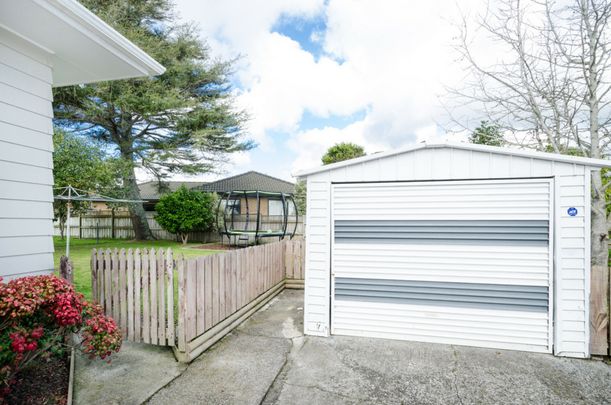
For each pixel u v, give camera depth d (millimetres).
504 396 2914
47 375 2951
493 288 3953
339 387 3039
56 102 12883
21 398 2564
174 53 14953
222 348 3867
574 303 3730
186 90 15578
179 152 15352
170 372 3229
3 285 2430
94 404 2660
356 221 4367
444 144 4035
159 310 3617
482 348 3947
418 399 2861
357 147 22984
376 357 3682
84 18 3047
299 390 2977
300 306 5695
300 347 3949
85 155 10414
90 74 4281
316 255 4430
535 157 3820
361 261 4344
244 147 16938
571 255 3740
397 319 4223
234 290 4582
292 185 24500
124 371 3219
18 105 3223
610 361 3604
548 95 5988
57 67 4047
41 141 3438
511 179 3908
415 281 4180
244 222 18312
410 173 4191
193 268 3586
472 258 4012
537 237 3842
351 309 4355
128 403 2695
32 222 3303
